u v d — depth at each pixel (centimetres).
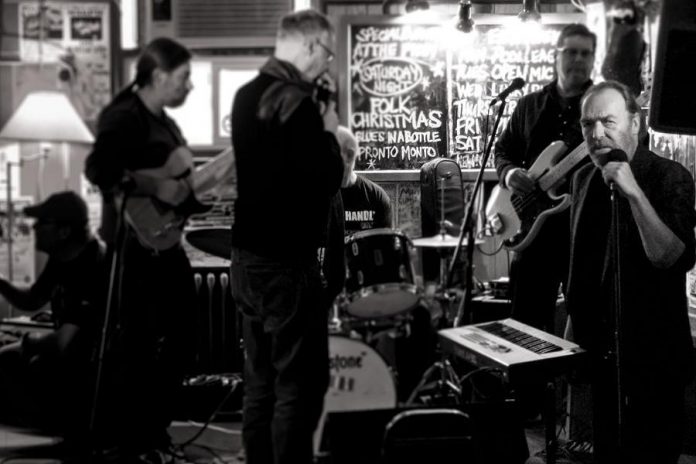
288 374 286
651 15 385
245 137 284
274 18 421
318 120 278
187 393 400
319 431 305
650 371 293
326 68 298
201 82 420
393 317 320
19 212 381
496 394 347
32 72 381
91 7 383
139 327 341
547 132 392
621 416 287
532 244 389
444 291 334
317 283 290
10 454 338
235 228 288
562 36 387
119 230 324
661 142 378
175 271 345
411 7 432
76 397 356
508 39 422
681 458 353
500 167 395
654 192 292
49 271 356
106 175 320
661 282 292
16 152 379
